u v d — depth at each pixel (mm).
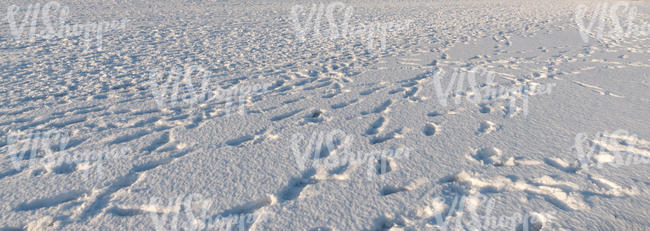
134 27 8711
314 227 1922
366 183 2309
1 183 2326
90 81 4676
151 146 2859
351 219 1979
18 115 3480
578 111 3428
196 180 2361
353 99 3934
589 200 2066
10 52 6117
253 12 12062
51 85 4473
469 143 2816
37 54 6055
